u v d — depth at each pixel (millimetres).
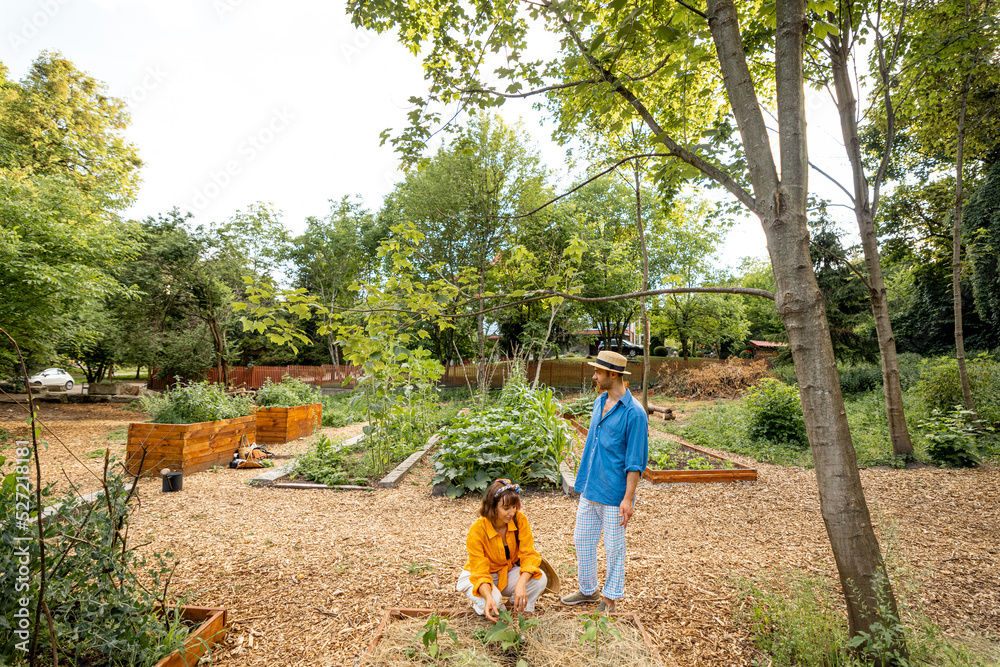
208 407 8055
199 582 3617
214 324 23594
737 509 5730
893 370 8438
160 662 2277
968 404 9219
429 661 2486
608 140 10555
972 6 8141
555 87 3742
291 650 2736
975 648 2795
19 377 14969
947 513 5582
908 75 8805
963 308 19125
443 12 4570
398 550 4277
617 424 3119
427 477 7238
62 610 2236
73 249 12047
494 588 2818
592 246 20297
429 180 20734
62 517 2254
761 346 38531
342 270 29938
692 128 8047
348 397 20859
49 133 17047
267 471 7215
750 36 7398
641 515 5480
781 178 2693
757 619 3000
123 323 21250
